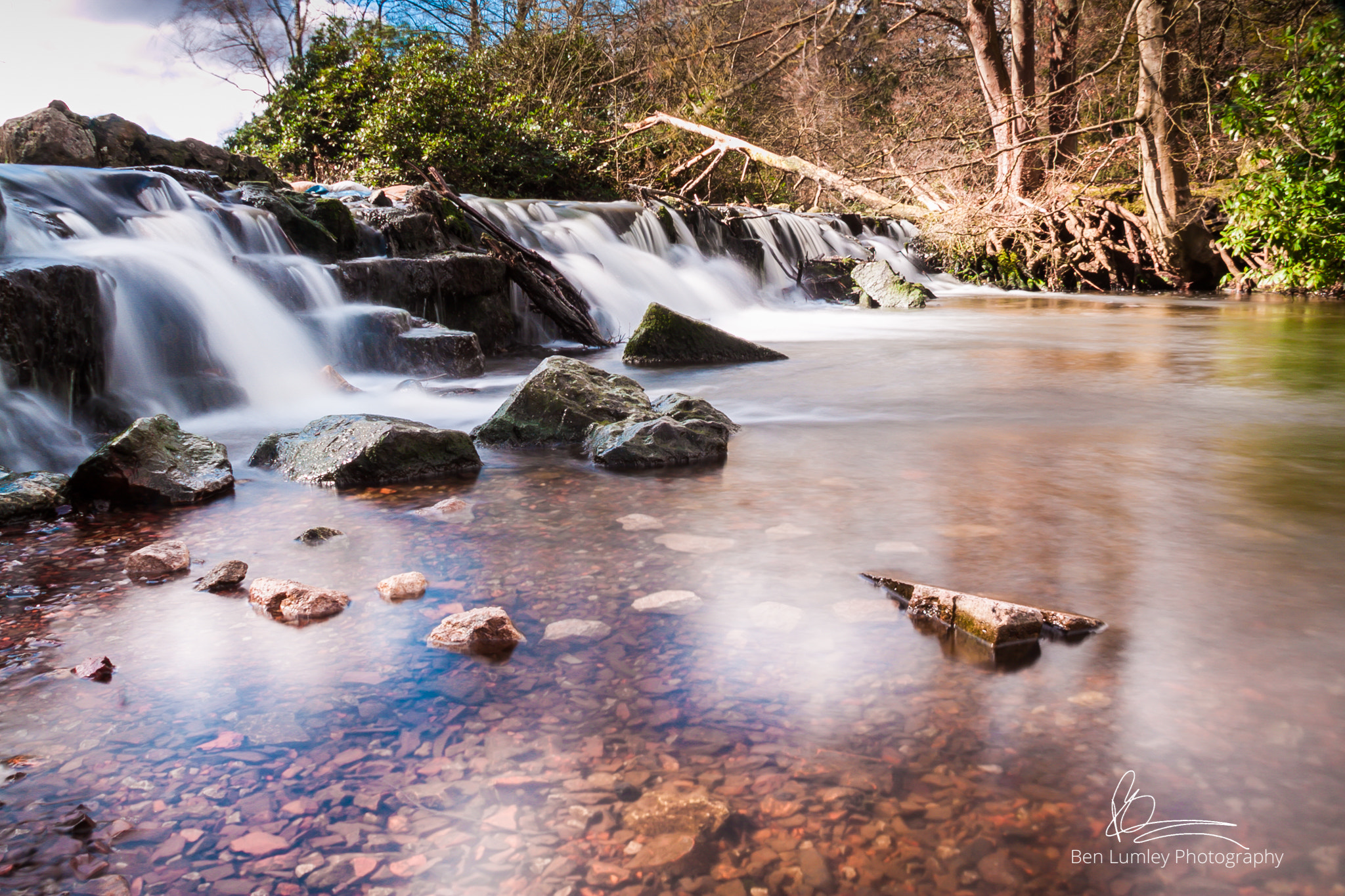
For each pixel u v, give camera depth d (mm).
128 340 5898
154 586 2746
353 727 1854
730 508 3545
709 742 1771
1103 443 4742
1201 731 1777
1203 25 18234
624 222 15047
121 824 1527
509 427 5008
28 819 1542
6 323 4777
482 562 2916
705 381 7297
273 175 11695
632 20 25766
